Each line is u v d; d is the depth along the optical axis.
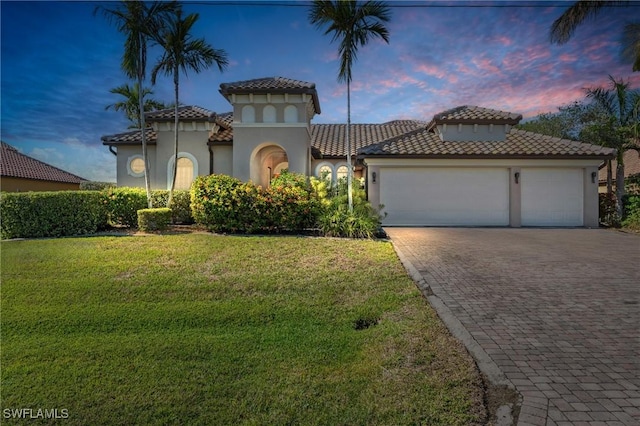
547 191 16.27
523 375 3.70
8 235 11.13
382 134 24.44
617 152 17.16
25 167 28.34
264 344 4.58
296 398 3.42
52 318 5.45
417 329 4.82
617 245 11.28
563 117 26.22
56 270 7.69
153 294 6.42
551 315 5.38
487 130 17.62
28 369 4.05
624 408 3.16
